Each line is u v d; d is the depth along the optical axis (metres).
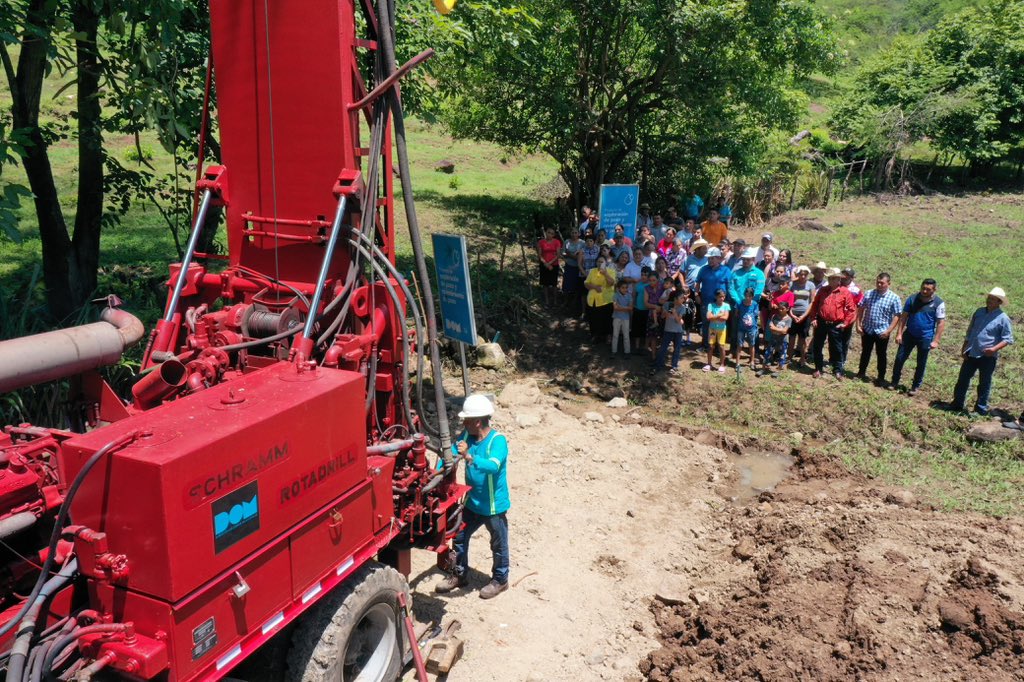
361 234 5.71
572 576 7.25
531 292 16.73
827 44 17.73
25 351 4.27
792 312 12.45
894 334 14.29
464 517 6.73
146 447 3.64
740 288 12.52
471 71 18.72
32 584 4.27
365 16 6.17
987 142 28.83
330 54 5.52
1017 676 5.55
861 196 28.14
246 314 5.74
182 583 3.62
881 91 31.03
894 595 6.33
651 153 22.69
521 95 20.00
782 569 6.98
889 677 5.62
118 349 4.81
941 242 20.67
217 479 3.78
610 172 22.45
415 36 11.32
